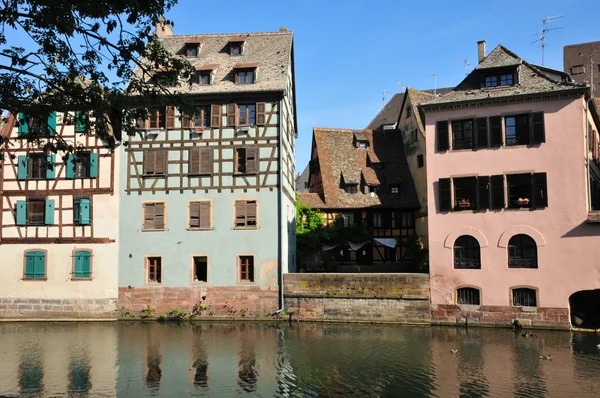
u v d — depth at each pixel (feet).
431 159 71.46
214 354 53.16
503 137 68.39
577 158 64.90
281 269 73.67
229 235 75.10
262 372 46.55
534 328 65.10
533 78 69.77
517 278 66.23
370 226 103.24
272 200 74.95
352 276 71.51
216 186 76.02
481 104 69.46
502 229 67.26
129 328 68.28
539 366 47.78
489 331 64.34
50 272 76.54
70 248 76.59
